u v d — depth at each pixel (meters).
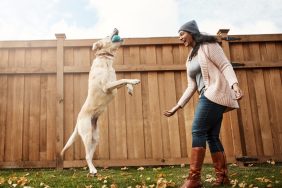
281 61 5.32
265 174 3.81
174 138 5.14
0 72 5.19
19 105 5.16
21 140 5.06
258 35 5.40
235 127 5.15
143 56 5.37
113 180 3.57
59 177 3.92
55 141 5.08
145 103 5.23
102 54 4.33
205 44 2.90
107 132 5.12
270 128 5.16
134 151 5.09
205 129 2.85
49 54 5.32
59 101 5.12
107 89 4.15
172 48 5.41
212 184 3.10
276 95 5.26
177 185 3.23
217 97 2.78
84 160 5.01
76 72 5.24
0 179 3.58
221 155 3.03
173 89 5.29
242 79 5.29
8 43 5.26
